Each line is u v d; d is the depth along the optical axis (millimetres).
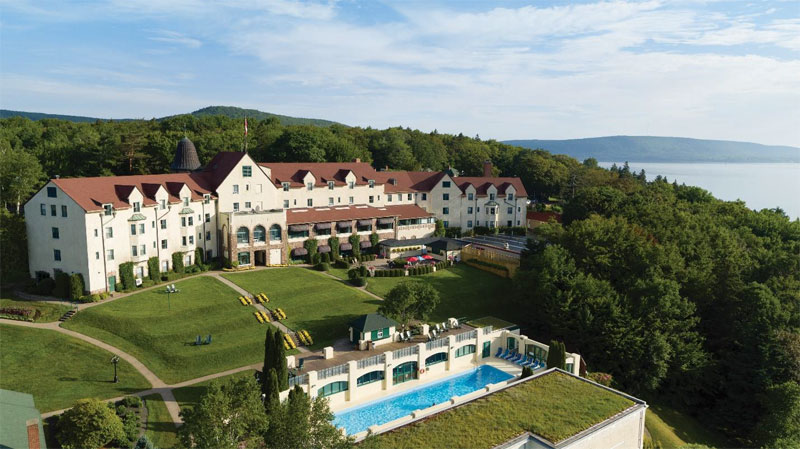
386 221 97312
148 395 46156
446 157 190125
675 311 60469
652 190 133250
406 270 83000
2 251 65750
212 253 81875
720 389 59188
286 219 85062
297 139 123938
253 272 78688
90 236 63219
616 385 58031
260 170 87188
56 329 56250
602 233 72562
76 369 49438
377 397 50938
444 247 90250
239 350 54625
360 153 141000
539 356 59219
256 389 30734
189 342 55344
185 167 90375
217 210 82188
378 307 64000
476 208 115250
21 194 92812
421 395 52250
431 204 110500
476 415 35000
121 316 59094
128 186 69625
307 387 46531
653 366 57562
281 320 62344
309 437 28734
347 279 79625
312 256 87375
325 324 62344
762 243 85688
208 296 67062
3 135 126750
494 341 62344
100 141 123625
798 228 96438
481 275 85312
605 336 59219
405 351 54094
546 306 64688
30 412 36031
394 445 31234
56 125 159125
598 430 33312
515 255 86438
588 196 110312
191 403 45156
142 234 70250
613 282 68562
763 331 58594
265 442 29453
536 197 170250
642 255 67625
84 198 63969
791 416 49594
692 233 79125
